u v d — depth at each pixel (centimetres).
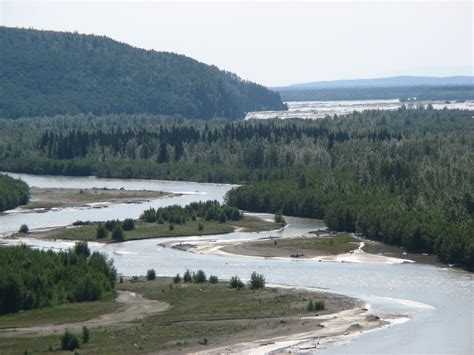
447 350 14575
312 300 18175
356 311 17225
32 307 17438
